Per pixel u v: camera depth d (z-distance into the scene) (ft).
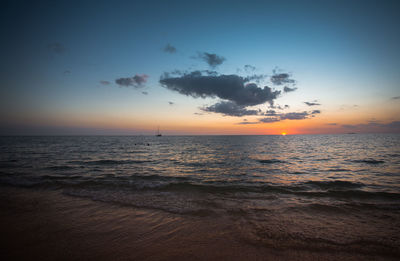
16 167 49.34
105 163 59.67
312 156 77.15
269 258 11.68
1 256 11.67
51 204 21.70
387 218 17.95
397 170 45.73
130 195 25.67
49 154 86.84
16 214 18.66
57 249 12.50
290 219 17.58
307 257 11.78
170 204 21.89
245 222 16.85
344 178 38.01
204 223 16.63
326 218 17.89
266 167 52.37
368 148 111.96
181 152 102.27
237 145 163.63
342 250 12.49
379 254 12.05
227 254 12.05
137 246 12.95
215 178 38.42
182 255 11.93
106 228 15.66
